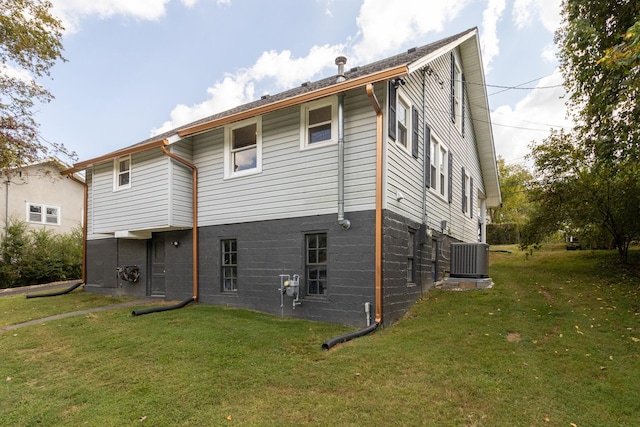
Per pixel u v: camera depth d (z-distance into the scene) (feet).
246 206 25.85
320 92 20.35
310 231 22.49
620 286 24.62
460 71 39.96
